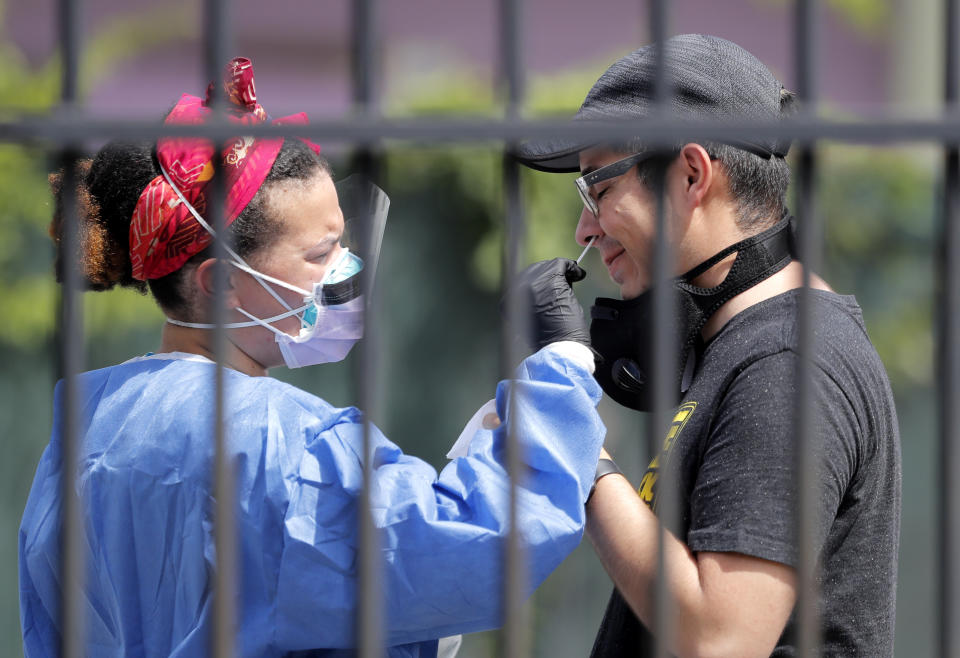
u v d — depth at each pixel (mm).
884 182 25609
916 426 25500
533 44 40688
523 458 6953
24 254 21922
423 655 7527
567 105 24406
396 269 23188
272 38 41812
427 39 41688
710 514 6992
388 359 23250
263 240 7461
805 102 6121
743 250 7648
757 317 7496
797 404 6457
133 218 7258
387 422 23359
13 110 5918
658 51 6020
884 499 7465
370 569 6266
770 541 6762
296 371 22422
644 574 6965
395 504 6801
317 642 6840
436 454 23453
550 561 6793
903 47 41062
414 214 23172
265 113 7672
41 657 7641
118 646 7258
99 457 7176
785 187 7961
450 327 23391
